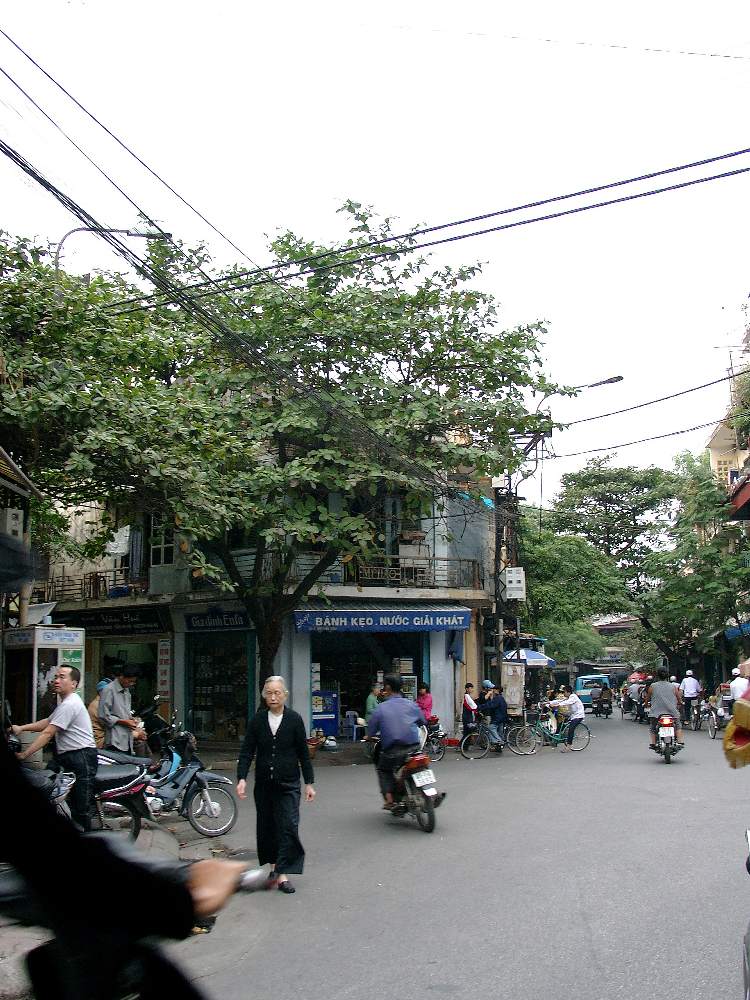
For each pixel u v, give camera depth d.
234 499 15.64
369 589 23.00
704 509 31.69
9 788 1.85
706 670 39.03
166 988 2.00
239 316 17.28
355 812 12.12
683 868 8.12
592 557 35.47
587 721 37.44
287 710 7.98
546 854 8.85
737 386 25.72
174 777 10.38
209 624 23.58
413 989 5.22
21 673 12.30
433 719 19.73
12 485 11.62
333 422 17.55
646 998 4.96
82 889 1.88
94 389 12.17
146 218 9.35
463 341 18.11
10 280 11.93
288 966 5.70
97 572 25.98
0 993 4.39
